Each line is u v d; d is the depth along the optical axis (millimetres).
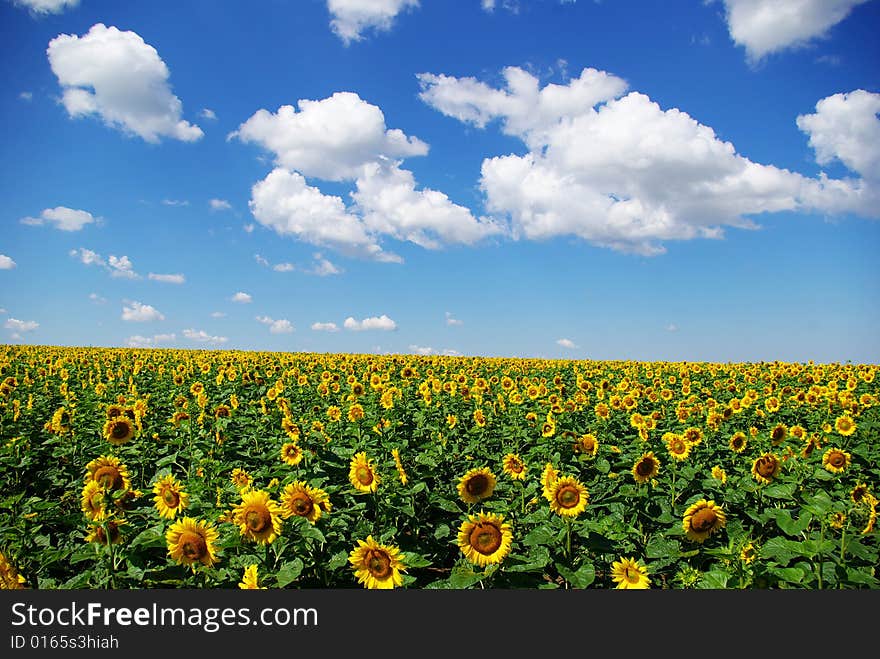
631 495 3982
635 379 11195
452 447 5461
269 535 2941
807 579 2738
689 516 3330
